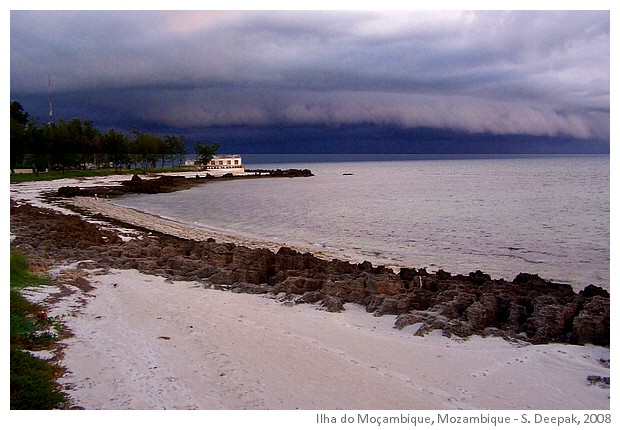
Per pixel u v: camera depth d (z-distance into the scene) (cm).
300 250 3634
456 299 1830
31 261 2300
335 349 1459
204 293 2053
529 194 8638
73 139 11225
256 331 1585
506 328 1702
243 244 3838
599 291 2086
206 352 1401
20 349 1348
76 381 1205
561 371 1339
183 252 2817
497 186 10788
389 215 5953
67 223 3612
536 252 3669
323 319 1748
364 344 1510
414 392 1205
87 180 10162
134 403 1106
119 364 1303
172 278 2288
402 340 1555
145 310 1764
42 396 1102
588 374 1320
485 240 4181
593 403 1178
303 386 1216
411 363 1377
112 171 12800
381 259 3381
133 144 14475
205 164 17562
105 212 5688
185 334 1538
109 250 2691
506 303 1870
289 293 2045
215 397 1148
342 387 1217
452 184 11800
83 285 2048
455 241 4131
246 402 1130
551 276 2952
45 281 2059
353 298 1977
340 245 3922
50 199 6875
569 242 4066
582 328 1555
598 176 13925
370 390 1206
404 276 2331
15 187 8306
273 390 1191
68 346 1410
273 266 2462
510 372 1333
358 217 5772
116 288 2050
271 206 7031
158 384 1202
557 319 1639
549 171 17425
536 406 1161
